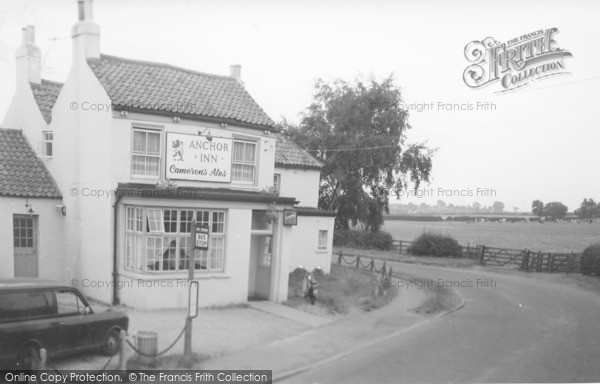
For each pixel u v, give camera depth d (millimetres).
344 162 35438
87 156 16250
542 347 13539
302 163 25531
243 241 16625
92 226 16047
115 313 11109
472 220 84188
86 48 16562
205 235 10664
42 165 18266
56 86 19844
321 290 20094
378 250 40250
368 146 34969
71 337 9992
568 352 13086
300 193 25719
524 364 11914
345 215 37844
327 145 35938
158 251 15180
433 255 36375
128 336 12016
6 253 16391
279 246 17578
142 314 14344
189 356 10648
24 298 9523
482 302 20578
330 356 12234
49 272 17266
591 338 14680
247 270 16812
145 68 18016
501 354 12766
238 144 17766
